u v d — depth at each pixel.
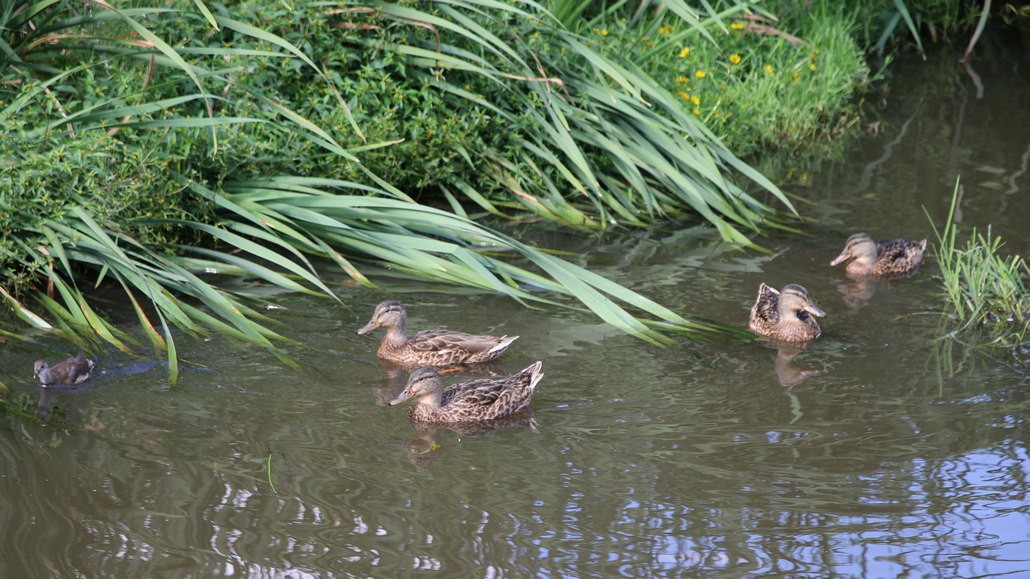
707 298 12.52
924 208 15.07
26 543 7.95
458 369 11.01
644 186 14.63
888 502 8.67
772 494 8.76
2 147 11.62
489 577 7.75
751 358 11.11
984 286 12.36
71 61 13.32
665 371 10.80
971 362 11.02
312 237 12.85
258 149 13.20
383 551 7.99
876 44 22.00
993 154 17.19
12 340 10.88
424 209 12.68
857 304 12.45
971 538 8.21
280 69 13.91
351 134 13.95
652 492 8.78
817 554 8.02
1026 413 10.00
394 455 9.30
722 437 9.59
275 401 10.06
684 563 7.93
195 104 13.38
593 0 18.50
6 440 9.20
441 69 14.85
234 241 12.10
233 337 11.17
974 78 21.19
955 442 9.52
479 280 12.30
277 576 7.70
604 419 9.91
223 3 14.23
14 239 11.62
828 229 14.55
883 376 10.73
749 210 14.99
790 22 20.59
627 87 14.64
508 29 14.78
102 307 11.66
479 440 9.58
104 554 7.87
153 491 8.62
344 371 10.73
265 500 8.58
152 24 13.38
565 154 15.38
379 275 12.91
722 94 17.17
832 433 9.66
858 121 18.86
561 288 12.30
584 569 7.84
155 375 10.36
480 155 14.86
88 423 9.52
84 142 11.74
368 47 14.52
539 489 8.82
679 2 15.83
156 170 12.28
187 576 7.67
